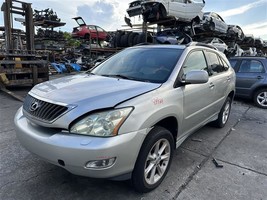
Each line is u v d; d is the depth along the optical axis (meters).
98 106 2.11
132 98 2.26
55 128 2.19
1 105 5.97
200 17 12.91
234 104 7.79
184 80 2.90
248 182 2.87
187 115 3.10
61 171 2.89
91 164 2.01
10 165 2.98
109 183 2.68
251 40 23.73
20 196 2.39
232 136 4.50
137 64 3.29
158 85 2.64
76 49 19.11
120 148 2.04
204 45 4.08
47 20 19.08
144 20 12.08
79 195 2.46
